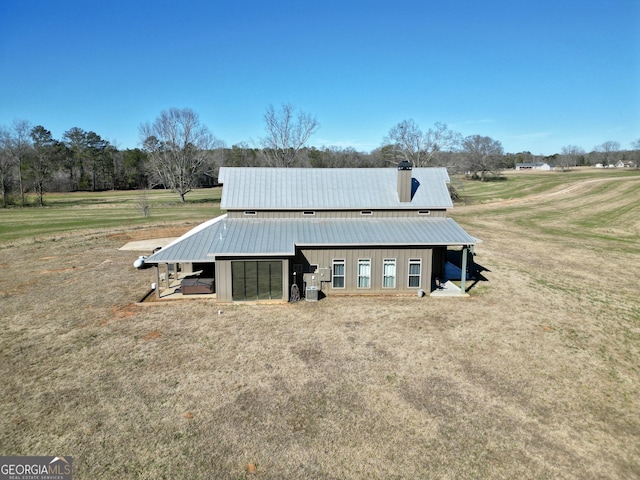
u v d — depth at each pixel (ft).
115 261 95.14
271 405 38.52
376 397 39.93
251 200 77.41
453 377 43.80
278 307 64.03
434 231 73.26
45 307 64.08
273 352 48.98
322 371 44.70
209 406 38.27
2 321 58.39
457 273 85.56
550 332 55.62
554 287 76.18
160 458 31.63
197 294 69.77
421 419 36.68
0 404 38.40
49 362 46.47
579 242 121.80
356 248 69.62
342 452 32.48
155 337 53.06
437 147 221.05
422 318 60.03
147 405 38.37
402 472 30.48
